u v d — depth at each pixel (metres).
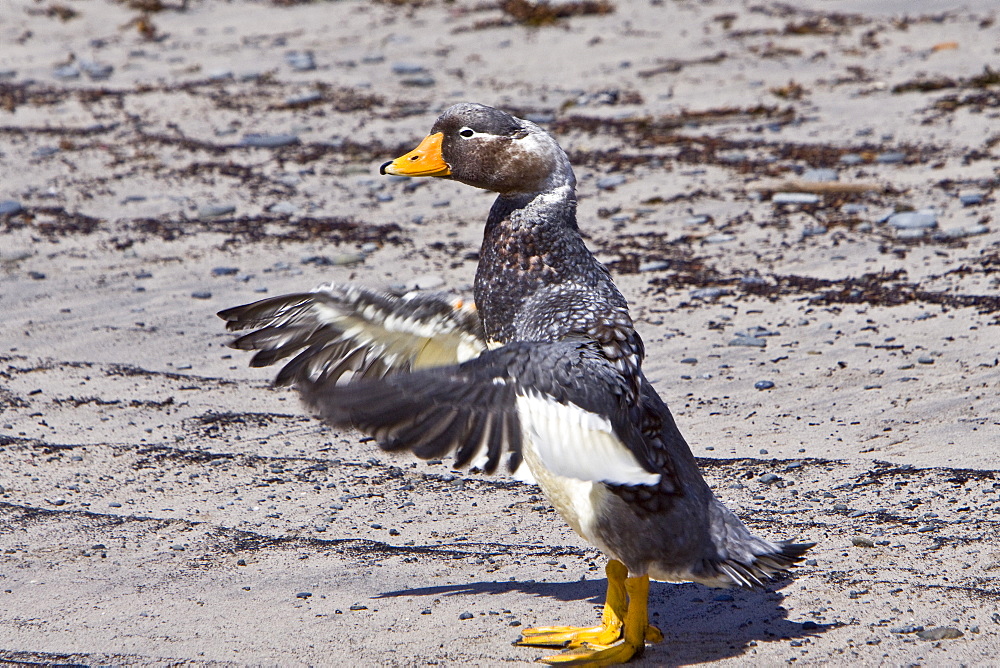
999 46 23.41
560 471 6.87
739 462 10.62
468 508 10.08
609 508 7.39
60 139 21.20
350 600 8.55
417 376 6.75
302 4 28.98
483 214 18.09
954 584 8.34
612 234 16.92
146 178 19.61
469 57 25.06
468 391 6.83
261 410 12.16
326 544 9.45
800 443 10.93
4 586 8.80
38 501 10.23
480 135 8.54
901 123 20.17
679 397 12.09
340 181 19.45
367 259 16.39
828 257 15.64
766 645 7.74
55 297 15.29
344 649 7.81
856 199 17.42
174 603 8.52
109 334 14.13
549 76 23.81
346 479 10.65
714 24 26.14
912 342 12.97
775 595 8.42
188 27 27.83
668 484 7.43
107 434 11.59
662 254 16.16
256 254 16.69
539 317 8.15
